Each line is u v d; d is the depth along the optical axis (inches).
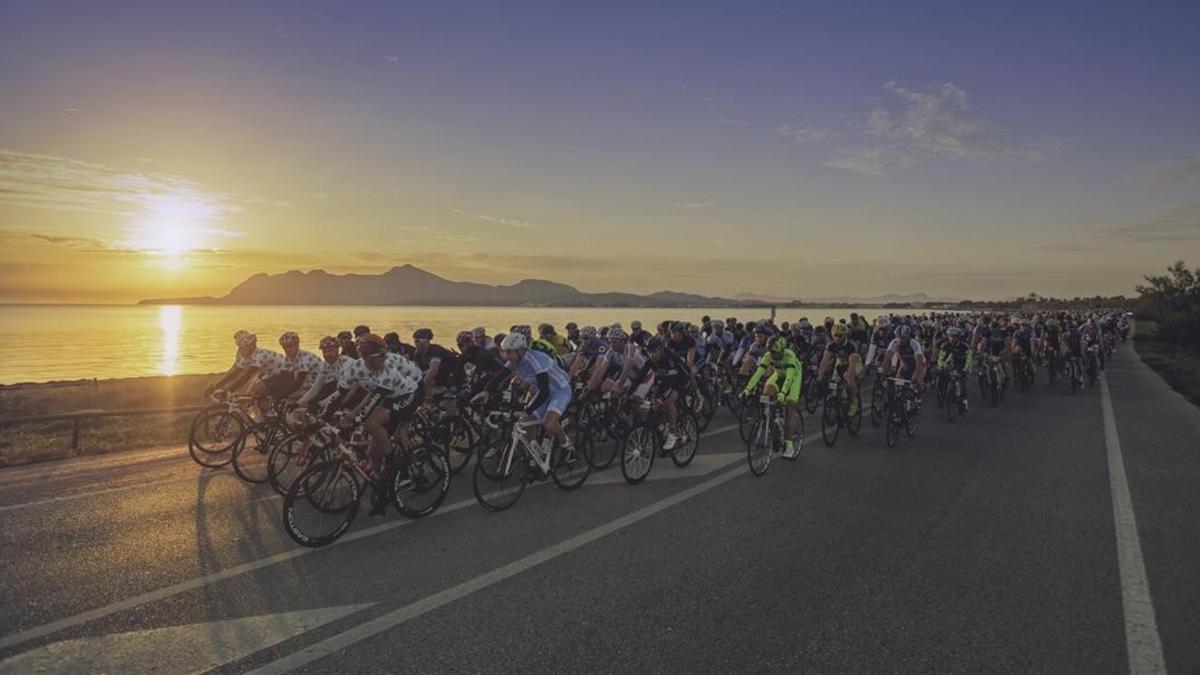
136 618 147.4
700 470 308.2
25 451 334.3
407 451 232.4
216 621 147.0
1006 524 229.3
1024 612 159.9
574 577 176.6
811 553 197.9
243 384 301.7
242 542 198.7
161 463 305.9
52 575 170.1
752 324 494.3
